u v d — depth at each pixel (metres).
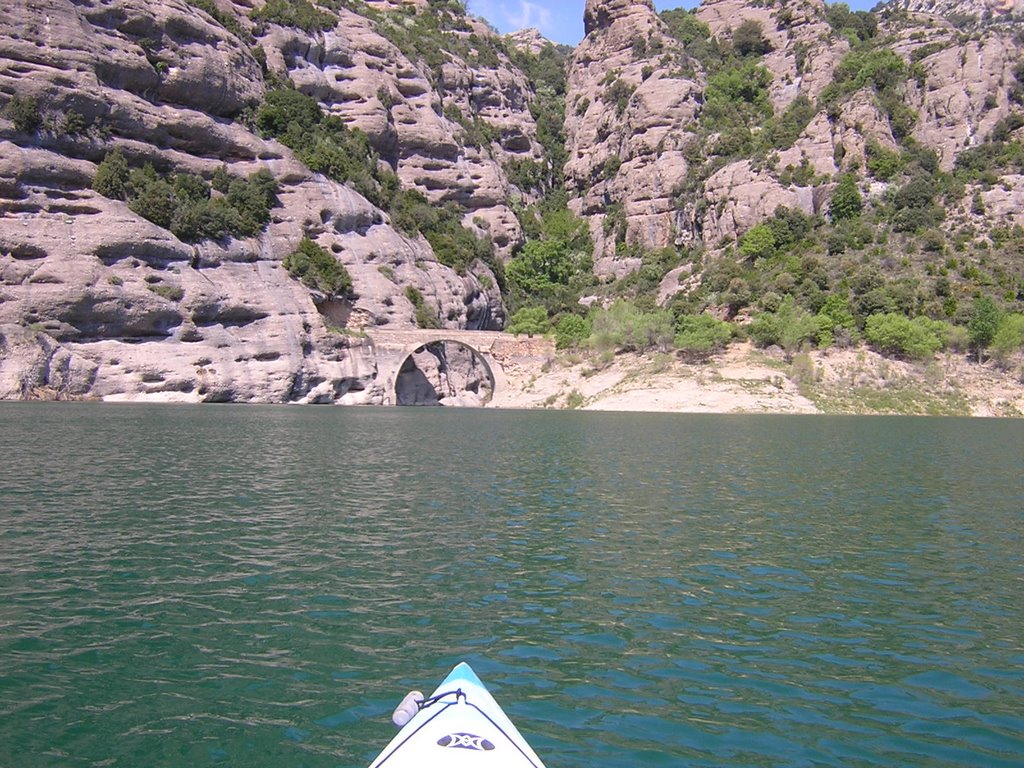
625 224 165.25
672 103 170.38
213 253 100.00
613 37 196.38
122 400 88.62
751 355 105.12
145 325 91.69
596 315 114.56
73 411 73.00
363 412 89.44
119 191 94.88
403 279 120.31
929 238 124.06
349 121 142.38
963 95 149.38
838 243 126.94
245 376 97.00
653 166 165.12
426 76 162.00
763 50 190.50
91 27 99.00
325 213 116.62
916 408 96.88
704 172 158.50
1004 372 103.62
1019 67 152.50
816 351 104.88
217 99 113.00
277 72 132.88
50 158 90.69
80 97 95.12
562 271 156.88
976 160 142.50
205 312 96.25
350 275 113.75
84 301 87.06
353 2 172.38
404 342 109.81
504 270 151.75
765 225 138.25
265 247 107.19
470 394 123.19
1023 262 120.56
